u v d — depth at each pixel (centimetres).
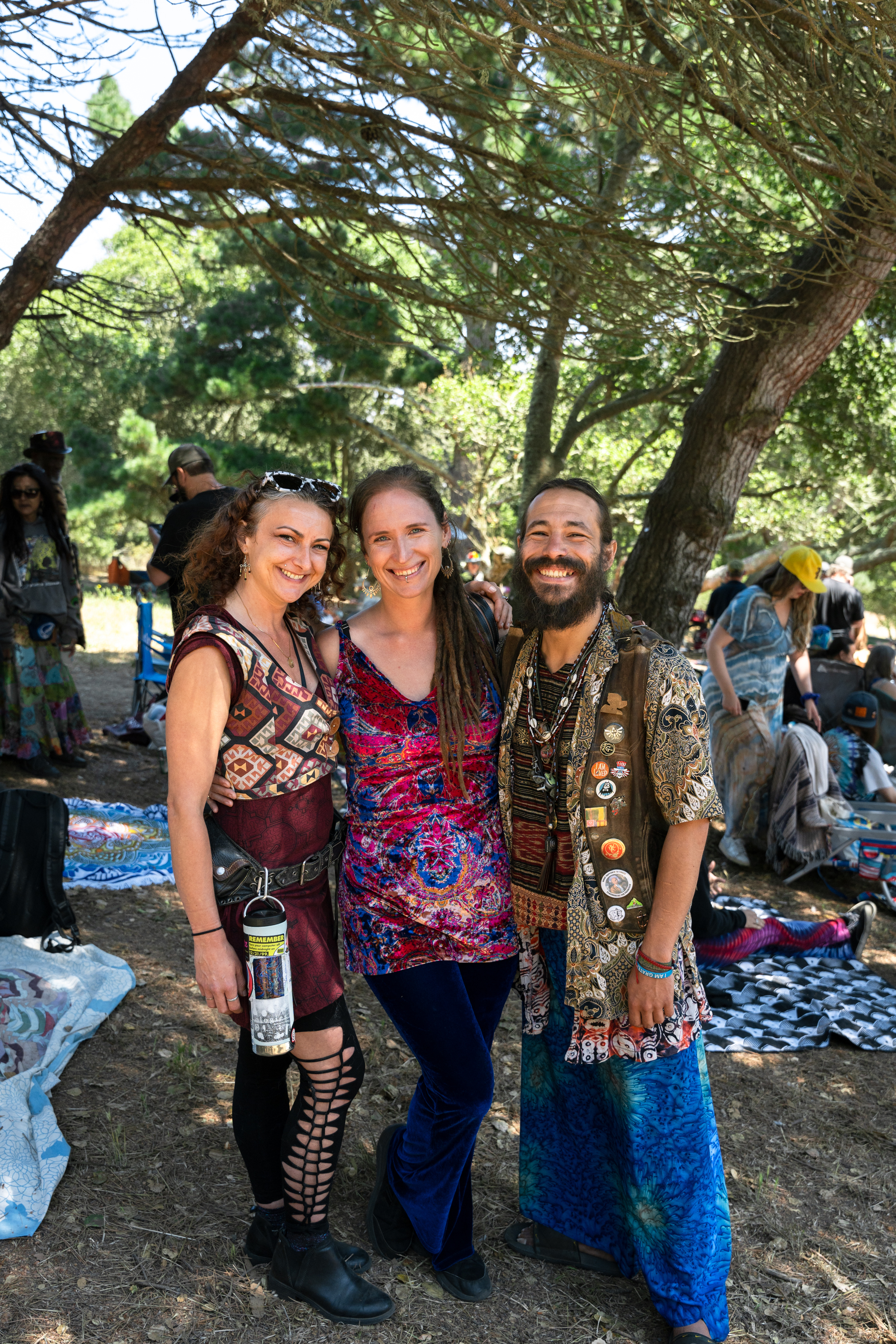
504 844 228
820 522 1761
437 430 1912
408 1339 221
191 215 456
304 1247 226
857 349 913
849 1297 249
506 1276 245
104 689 1001
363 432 1894
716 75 350
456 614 223
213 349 1697
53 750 668
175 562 487
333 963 213
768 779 573
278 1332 218
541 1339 225
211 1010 362
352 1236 252
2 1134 264
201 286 1836
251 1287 230
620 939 216
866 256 458
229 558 208
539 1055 247
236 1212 256
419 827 216
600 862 215
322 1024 210
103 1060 321
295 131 468
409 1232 246
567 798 218
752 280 596
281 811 207
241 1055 225
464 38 335
